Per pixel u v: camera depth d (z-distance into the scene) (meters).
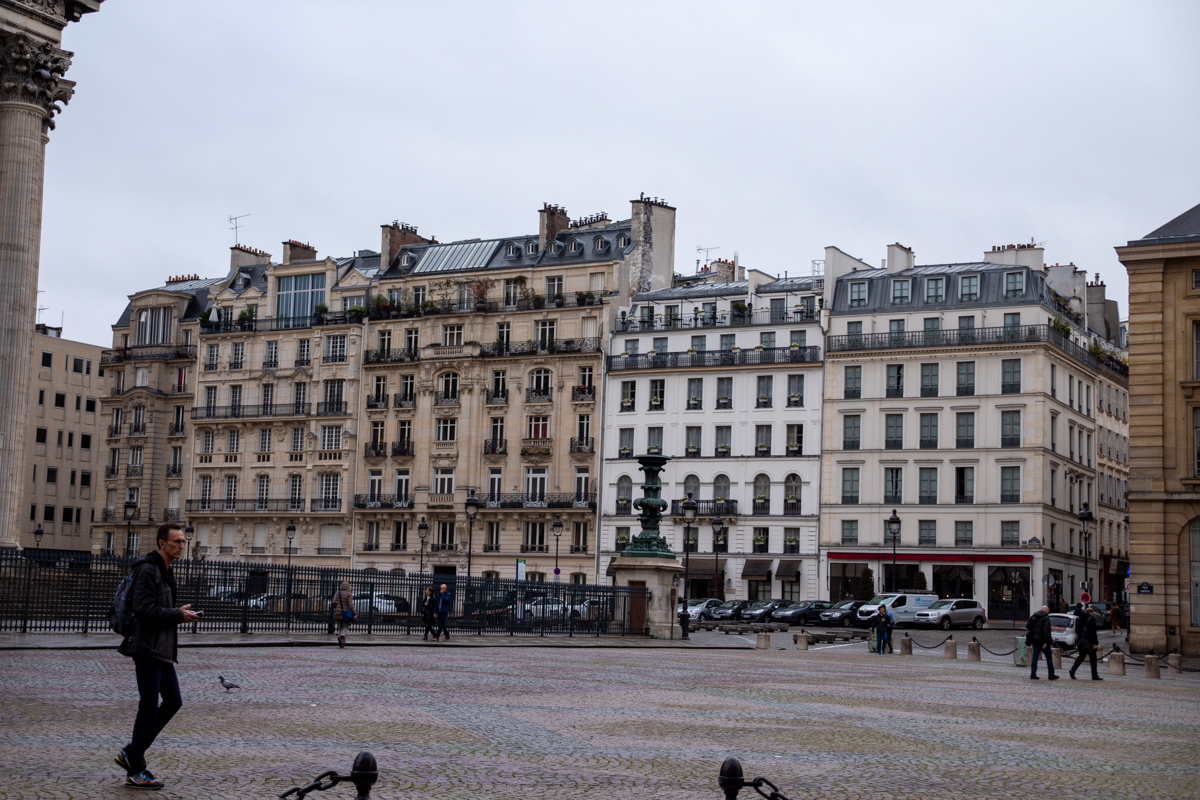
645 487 55.66
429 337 101.69
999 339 86.25
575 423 97.12
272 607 43.19
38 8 38.16
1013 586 84.25
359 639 41.94
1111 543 102.00
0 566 34.09
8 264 37.38
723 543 92.25
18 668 24.03
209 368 109.06
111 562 37.03
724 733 18.98
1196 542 51.31
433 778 13.93
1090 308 104.81
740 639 59.31
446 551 98.62
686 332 95.00
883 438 88.75
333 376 104.25
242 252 113.94
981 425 86.31
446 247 105.69
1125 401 107.25
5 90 38.00
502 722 19.19
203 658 29.80
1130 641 51.88
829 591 88.88
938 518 86.69
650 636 53.41
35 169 38.25
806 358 91.00
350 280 106.38
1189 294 52.06
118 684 22.03
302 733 16.94
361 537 102.19
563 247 101.25
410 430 101.75
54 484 123.25
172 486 109.88
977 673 39.00
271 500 104.88
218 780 13.25
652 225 100.31
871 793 14.32
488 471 99.19
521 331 99.56
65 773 13.27
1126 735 21.52
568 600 51.56
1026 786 15.31
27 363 37.75
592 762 15.56
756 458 91.94
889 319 89.75
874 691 28.89
